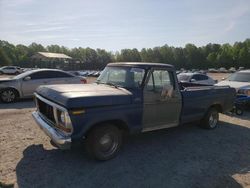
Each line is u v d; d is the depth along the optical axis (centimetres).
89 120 411
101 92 448
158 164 450
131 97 466
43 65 6931
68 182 378
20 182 373
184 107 572
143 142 564
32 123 694
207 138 607
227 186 383
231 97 718
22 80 1059
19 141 543
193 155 497
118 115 446
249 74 1043
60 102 407
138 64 513
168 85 521
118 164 443
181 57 10988
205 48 11188
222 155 502
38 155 471
